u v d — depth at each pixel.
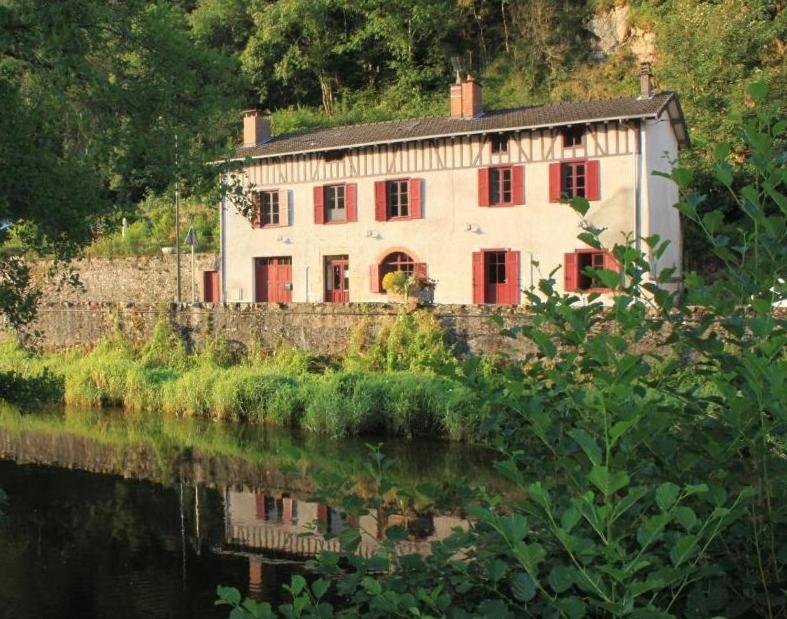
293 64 37.50
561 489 3.24
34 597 7.47
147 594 7.50
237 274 23.45
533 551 2.32
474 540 3.07
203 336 19.55
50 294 25.12
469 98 21.08
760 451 2.57
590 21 33.47
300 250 22.58
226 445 13.91
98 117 9.03
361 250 21.73
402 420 14.08
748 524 2.76
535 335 2.87
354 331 17.62
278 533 9.31
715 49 23.67
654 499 2.58
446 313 16.75
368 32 35.91
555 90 32.66
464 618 2.61
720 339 3.10
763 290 2.74
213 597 7.41
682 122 20.97
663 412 2.80
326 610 2.80
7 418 16.67
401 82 35.81
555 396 3.06
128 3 9.29
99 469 12.45
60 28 7.55
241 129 29.08
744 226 3.00
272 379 16.33
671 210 20.80
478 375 3.35
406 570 3.13
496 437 3.32
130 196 9.85
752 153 2.83
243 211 11.03
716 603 2.67
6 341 22.77
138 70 9.66
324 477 3.53
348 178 21.91
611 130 18.88
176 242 24.97
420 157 21.02
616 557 2.30
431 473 11.22
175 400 16.88
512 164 19.95
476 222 20.34
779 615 2.86
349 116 34.72
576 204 3.04
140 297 25.27
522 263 19.86
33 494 11.11
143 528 9.57
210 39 39.38
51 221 8.99
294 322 18.47
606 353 2.63
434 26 35.91
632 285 3.01
